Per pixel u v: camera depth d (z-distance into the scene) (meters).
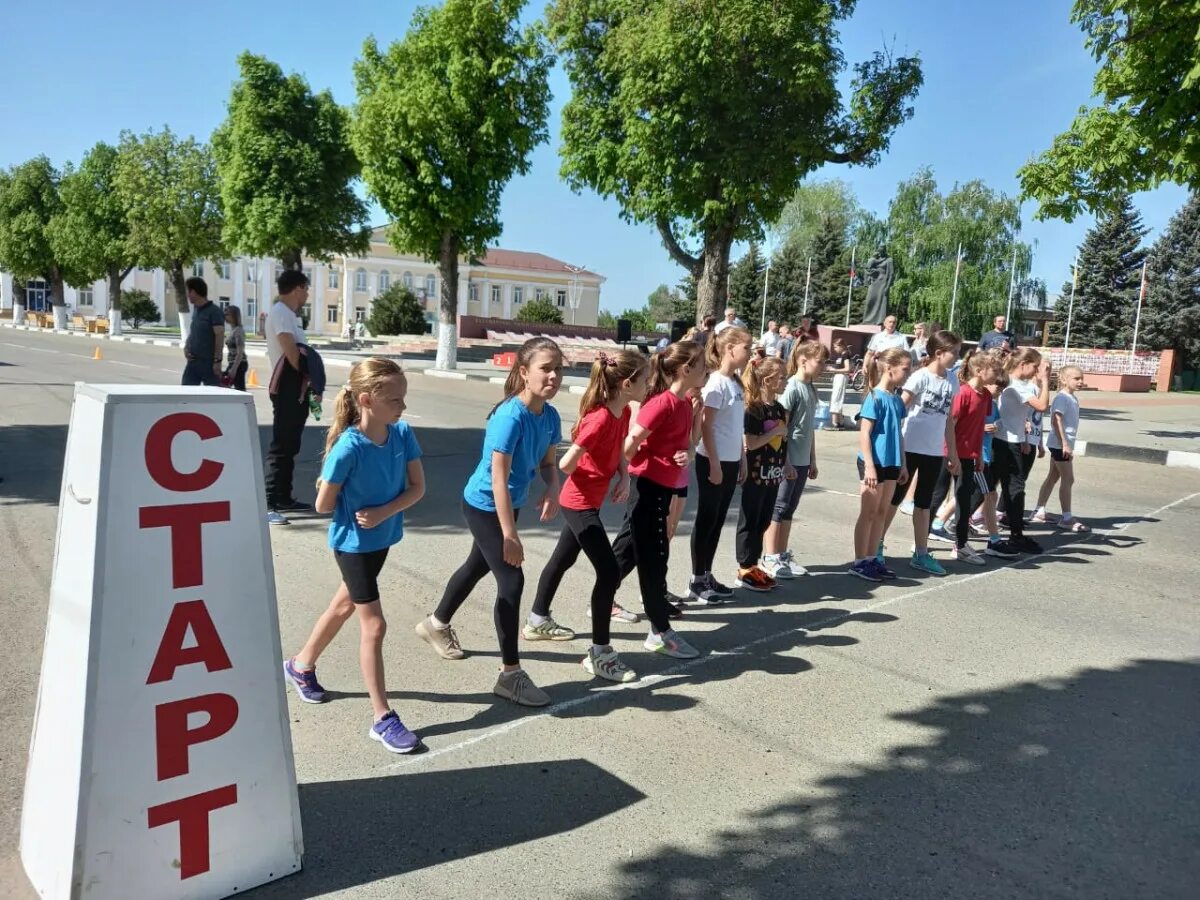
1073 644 5.00
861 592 5.89
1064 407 7.99
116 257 38.81
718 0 17.61
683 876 2.76
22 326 51.69
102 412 2.28
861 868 2.83
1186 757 3.66
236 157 28.02
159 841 2.39
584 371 28.86
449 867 2.76
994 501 7.16
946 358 6.21
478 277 77.44
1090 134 13.29
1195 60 11.05
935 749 3.67
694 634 4.99
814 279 55.88
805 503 8.88
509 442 3.81
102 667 2.27
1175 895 2.74
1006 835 3.04
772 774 3.43
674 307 60.88
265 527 2.59
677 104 18.89
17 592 5.00
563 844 2.91
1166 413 21.23
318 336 58.75
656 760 3.50
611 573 4.19
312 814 3.01
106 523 2.27
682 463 4.52
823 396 19.98
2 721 3.53
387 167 22.89
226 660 2.49
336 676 4.17
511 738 3.64
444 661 4.42
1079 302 50.53
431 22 22.56
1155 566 6.83
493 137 22.77
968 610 5.57
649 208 20.44
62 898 2.30
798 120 18.64
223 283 71.94
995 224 48.62
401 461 3.46
